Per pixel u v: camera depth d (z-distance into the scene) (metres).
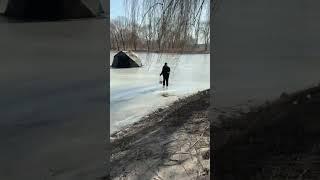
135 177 8.58
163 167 8.62
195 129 10.65
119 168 9.05
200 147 9.23
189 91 19.27
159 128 11.77
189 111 13.08
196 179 7.85
